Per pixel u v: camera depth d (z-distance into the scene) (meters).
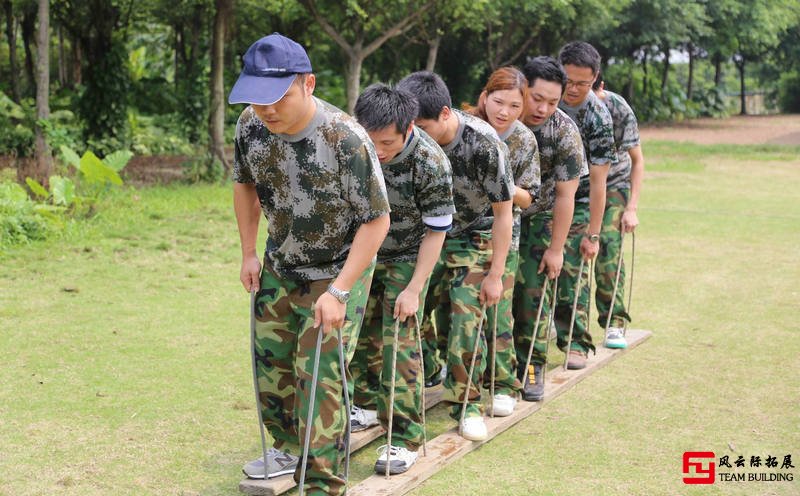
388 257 3.87
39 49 11.44
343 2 14.13
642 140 26.52
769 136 29.56
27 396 4.73
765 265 8.52
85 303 6.68
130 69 25.19
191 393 4.84
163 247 8.73
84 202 10.44
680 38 29.97
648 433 4.38
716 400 4.85
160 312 6.50
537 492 3.71
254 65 2.96
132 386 4.93
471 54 26.80
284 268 3.37
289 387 3.60
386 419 3.88
